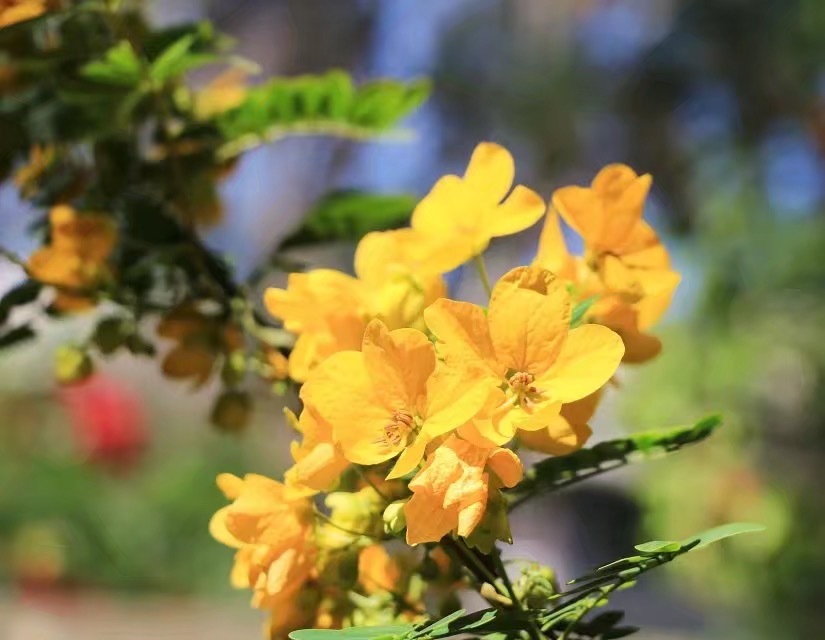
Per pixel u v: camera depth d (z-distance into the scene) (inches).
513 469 20.8
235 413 26.7
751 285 85.0
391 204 28.4
